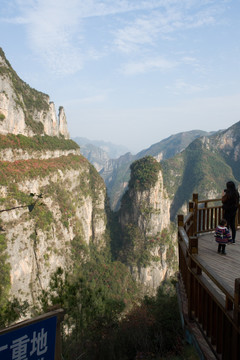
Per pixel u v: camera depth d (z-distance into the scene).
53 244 64.38
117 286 72.94
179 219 6.79
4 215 49.66
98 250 96.56
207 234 7.86
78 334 8.89
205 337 4.25
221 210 8.09
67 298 8.68
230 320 3.29
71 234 78.88
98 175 111.12
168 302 14.38
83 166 102.38
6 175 56.12
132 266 91.44
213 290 3.88
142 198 96.38
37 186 66.25
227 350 3.54
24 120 76.56
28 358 2.71
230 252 6.25
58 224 71.81
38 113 87.44
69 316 8.78
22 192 56.38
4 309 9.34
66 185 83.44
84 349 8.63
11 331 2.62
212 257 5.96
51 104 96.88
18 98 75.25
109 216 110.12
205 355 4.01
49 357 2.84
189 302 5.02
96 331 9.55
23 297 50.50
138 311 12.04
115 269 82.25
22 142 70.12
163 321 10.42
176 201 196.25
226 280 4.84
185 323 5.21
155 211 95.38
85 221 93.00
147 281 90.06
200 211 7.69
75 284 9.31
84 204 92.81
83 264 77.75
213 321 4.00
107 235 102.88
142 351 8.61
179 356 6.90
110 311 10.77
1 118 65.81
